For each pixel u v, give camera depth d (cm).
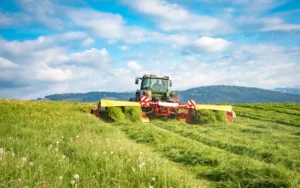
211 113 1499
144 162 500
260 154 750
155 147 838
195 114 1535
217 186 516
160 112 1537
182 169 623
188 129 1238
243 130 1234
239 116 2114
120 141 777
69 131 930
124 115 1448
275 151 772
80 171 461
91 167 488
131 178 448
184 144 831
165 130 1163
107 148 629
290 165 657
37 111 1612
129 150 625
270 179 496
